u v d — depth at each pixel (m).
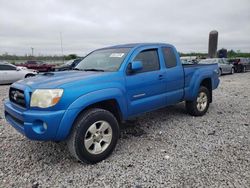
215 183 2.95
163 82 4.69
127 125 5.32
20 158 3.77
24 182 3.09
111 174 3.25
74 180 3.12
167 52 4.99
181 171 3.26
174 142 4.32
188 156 3.72
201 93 5.91
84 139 3.39
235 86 12.38
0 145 4.29
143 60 4.41
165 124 5.37
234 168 3.30
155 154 3.82
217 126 5.20
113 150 3.81
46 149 4.10
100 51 5.00
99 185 3.00
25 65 29.88
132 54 4.25
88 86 3.44
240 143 4.21
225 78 17.41
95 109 3.56
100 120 3.55
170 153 3.84
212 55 31.19
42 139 3.18
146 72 4.37
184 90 5.33
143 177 3.14
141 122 5.54
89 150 3.47
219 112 6.44
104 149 3.63
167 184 2.96
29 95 3.28
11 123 3.72
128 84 3.99
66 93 3.20
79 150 3.36
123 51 4.41
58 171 3.36
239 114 6.23
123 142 4.36
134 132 4.88
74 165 3.52
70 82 3.34
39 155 3.87
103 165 3.50
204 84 6.30
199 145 4.14
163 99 4.74
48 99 3.13
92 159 3.49
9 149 4.11
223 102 7.86
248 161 3.51
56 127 3.14
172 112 6.38
